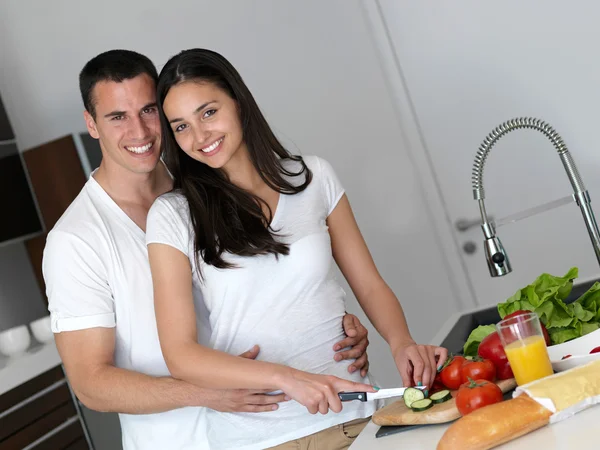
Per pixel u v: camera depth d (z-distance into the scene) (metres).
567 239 4.09
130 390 1.88
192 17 4.29
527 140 4.09
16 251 4.19
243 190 1.86
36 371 3.37
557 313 1.86
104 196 2.07
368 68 4.25
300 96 4.32
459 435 1.32
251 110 1.86
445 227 4.26
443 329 2.45
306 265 1.84
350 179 4.33
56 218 3.91
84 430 3.54
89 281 1.96
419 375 1.73
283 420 1.80
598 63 3.94
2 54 4.32
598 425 1.29
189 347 1.74
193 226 1.82
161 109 1.84
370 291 2.02
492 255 2.19
